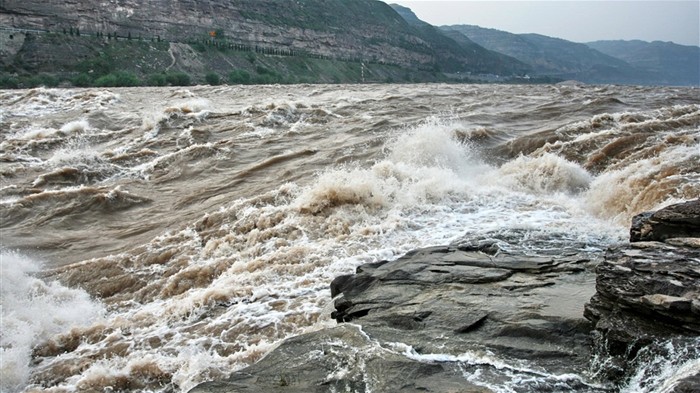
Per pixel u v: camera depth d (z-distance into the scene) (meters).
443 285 5.83
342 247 8.30
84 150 15.98
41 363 6.33
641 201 8.66
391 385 4.00
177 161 14.64
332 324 6.00
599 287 4.53
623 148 12.11
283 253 8.20
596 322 4.41
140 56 86.25
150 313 7.19
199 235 9.72
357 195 9.82
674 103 19.47
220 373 5.54
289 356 4.63
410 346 4.57
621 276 4.45
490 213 9.22
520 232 8.02
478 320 4.89
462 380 3.98
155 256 9.04
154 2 106.56
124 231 10.54
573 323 4.59
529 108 19.48
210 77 76.81
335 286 6.46
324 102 22.88
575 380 3.91
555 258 6.41
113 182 13.45
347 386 4.08
